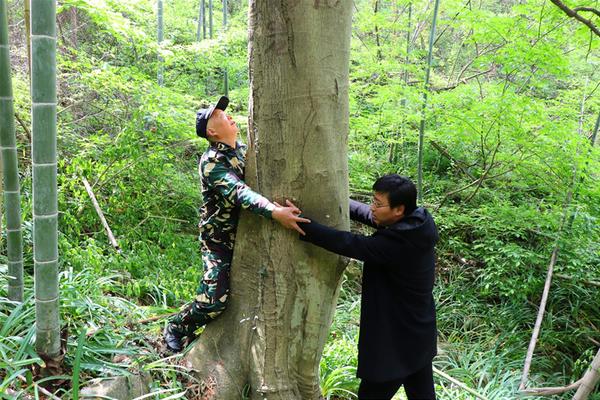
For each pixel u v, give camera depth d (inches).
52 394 86.3
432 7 286.8
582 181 206.4
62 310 111.5
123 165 184.1
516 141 202.8
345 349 135.0
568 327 203.0
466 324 197.0
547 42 196.5
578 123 224.8
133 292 144.6
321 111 84.9
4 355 87.9
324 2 81.0
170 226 187.9
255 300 95.7
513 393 147.2
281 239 91.2
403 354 88.4
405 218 87.5
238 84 292.2
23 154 187.5
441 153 278.8
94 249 151.7
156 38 288.0
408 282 87.6
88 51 280.5
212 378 98.9
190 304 105.3
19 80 194.7
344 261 93.6
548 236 206.8
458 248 231.6
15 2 282.2
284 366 95.9
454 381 135.9
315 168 87.0
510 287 204.4
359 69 252.5
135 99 189.9
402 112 225.3
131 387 93.7
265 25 82.9
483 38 206.4
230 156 92.7
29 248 150.1
